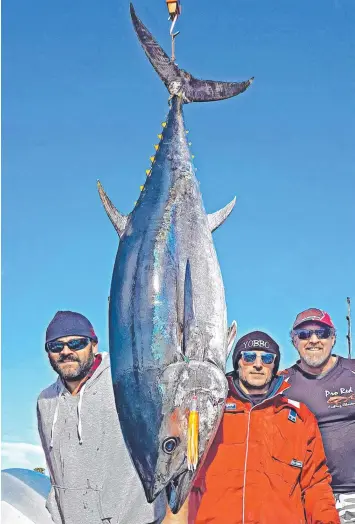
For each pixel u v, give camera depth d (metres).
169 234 4.16
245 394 4.62
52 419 4.97
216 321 4.05
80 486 4.81
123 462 4.80
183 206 4.33
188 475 3.86
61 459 4.88
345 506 4.78
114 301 4.07
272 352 4.58
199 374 3.86
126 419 3.93
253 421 4.54
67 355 4.86
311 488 4.49
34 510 5.26
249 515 4.36
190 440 3.71
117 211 4.45
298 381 5.04
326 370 4.99
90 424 4.85
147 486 3.90
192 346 3.90
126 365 3.93
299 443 4.50
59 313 4.98
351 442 4.85
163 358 3.87
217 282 4.16
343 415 4.89
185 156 4.61
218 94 4.87
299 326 4.99
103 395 4.88
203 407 3.85
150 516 4.72
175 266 4.06
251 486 4.41
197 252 4.18
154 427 3.85
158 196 4.36
